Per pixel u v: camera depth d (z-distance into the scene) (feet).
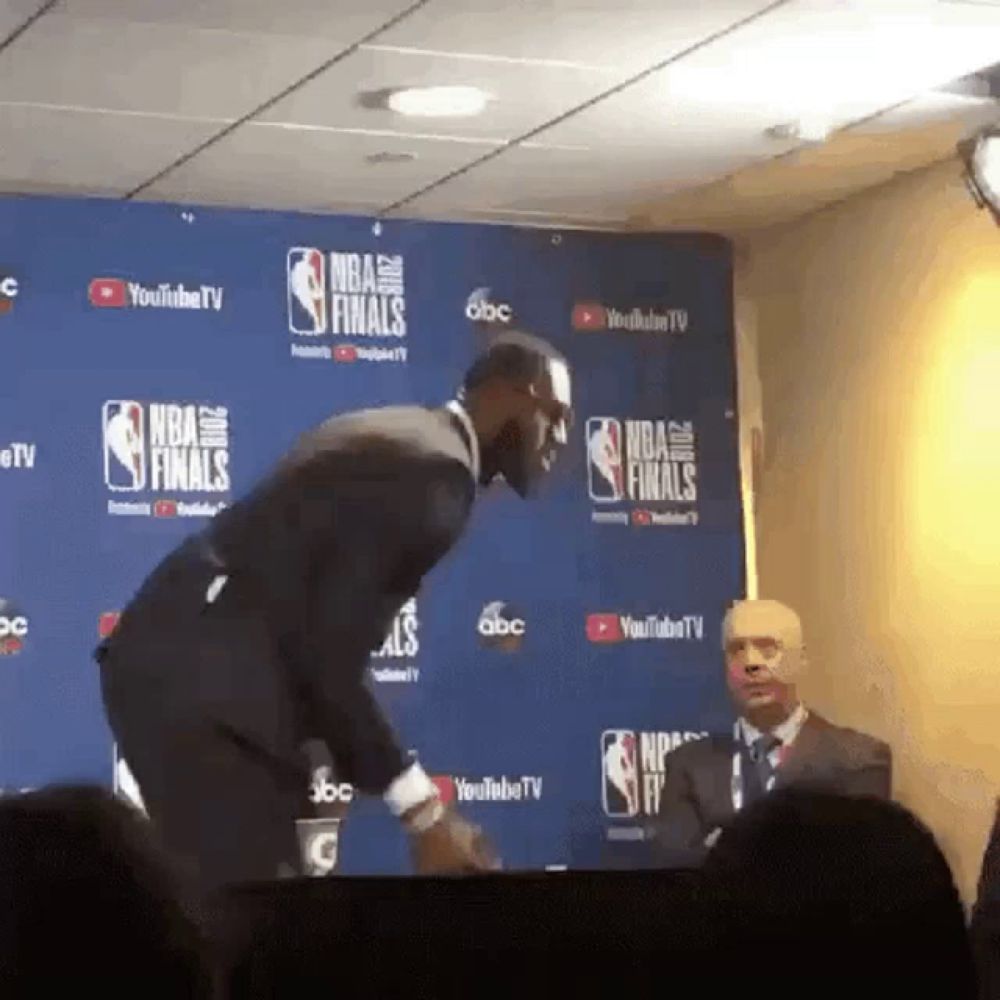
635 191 14.90
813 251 15.84
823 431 15.70
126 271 14.51
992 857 2.81
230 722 14.30
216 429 14.60
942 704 14.35
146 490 14.35
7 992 1.94
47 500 14.10
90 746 14.01
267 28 10.86
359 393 15.02
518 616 15.24
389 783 14.67
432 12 10.63
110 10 10.47
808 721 15.01
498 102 12.46
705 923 2.25
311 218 15.06
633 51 11.48
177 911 2.02
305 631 14.57
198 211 14.76
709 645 15.83
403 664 14.85
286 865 14.32
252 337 14.79
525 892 2.29
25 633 13.93
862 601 15.23
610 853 15.29
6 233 14.23
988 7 10.75
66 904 1.98
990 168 13.26
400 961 2.22
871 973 2.19
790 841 2.28
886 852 2.24
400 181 14.42
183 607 14.33
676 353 15.99
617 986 2.25
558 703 15.29
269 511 14.64
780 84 12.25
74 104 12.26
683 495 15.88
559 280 15.72
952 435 14.30
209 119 12.69
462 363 15.35
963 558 14.17
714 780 15.19
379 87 12.07
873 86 12.35
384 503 14.92
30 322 14.21
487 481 15.28
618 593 15.60
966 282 14.15
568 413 15.60
